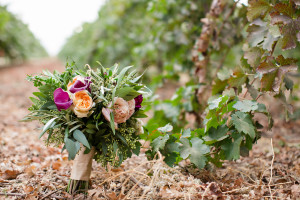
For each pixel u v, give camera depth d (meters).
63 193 1.77
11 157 2.53
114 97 1.59
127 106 1.60
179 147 1.86
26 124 3.94
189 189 1.74
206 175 2.06
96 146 1.71
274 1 1.94
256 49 2.01
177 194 1.68
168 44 4.74
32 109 1.66
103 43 7.45
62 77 1.67
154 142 1.86
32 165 2.30
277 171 2.21
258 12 1.91
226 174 2.16
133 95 1.65
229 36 2.73
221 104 1.90
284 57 1.93
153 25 5.43
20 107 5.07
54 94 1.54
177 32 4.03
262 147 3.10
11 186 1.88
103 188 1.80
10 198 1.71
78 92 1.52
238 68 2.02
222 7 2.35
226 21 2.76
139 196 1.73
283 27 1.75
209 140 1.90
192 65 3.91
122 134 1.71
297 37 1.73
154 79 3.76
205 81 2.54
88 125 1.59
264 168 2.26
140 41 6.61
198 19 3.76
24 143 3.03
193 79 3.14
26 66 13.78
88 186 1.85
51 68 1.71
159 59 5.00
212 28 2.36
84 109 1.51
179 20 4.11
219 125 1.92
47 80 1.61
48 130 1.67
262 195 1.77
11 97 6.01
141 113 1.79
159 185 1.80
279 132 3.72
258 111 1.91
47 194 1.74
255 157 2.66
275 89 1.84
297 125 3.95
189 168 2.12
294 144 3.12
